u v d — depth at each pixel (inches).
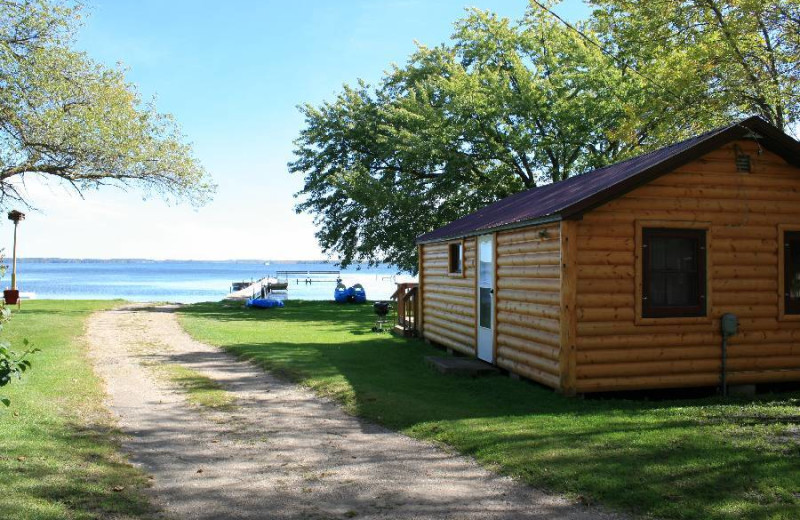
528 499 186.9
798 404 331.3
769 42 687.7
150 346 578.9
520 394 352.8
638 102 853.8
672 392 362.3
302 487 201.3
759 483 187.3
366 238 1209.4
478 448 241.1
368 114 1254.3
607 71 948.6
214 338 636.1
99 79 797.9
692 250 359.9
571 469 207.6
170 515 174.6
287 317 932.6
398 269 1235.9
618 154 953.5
